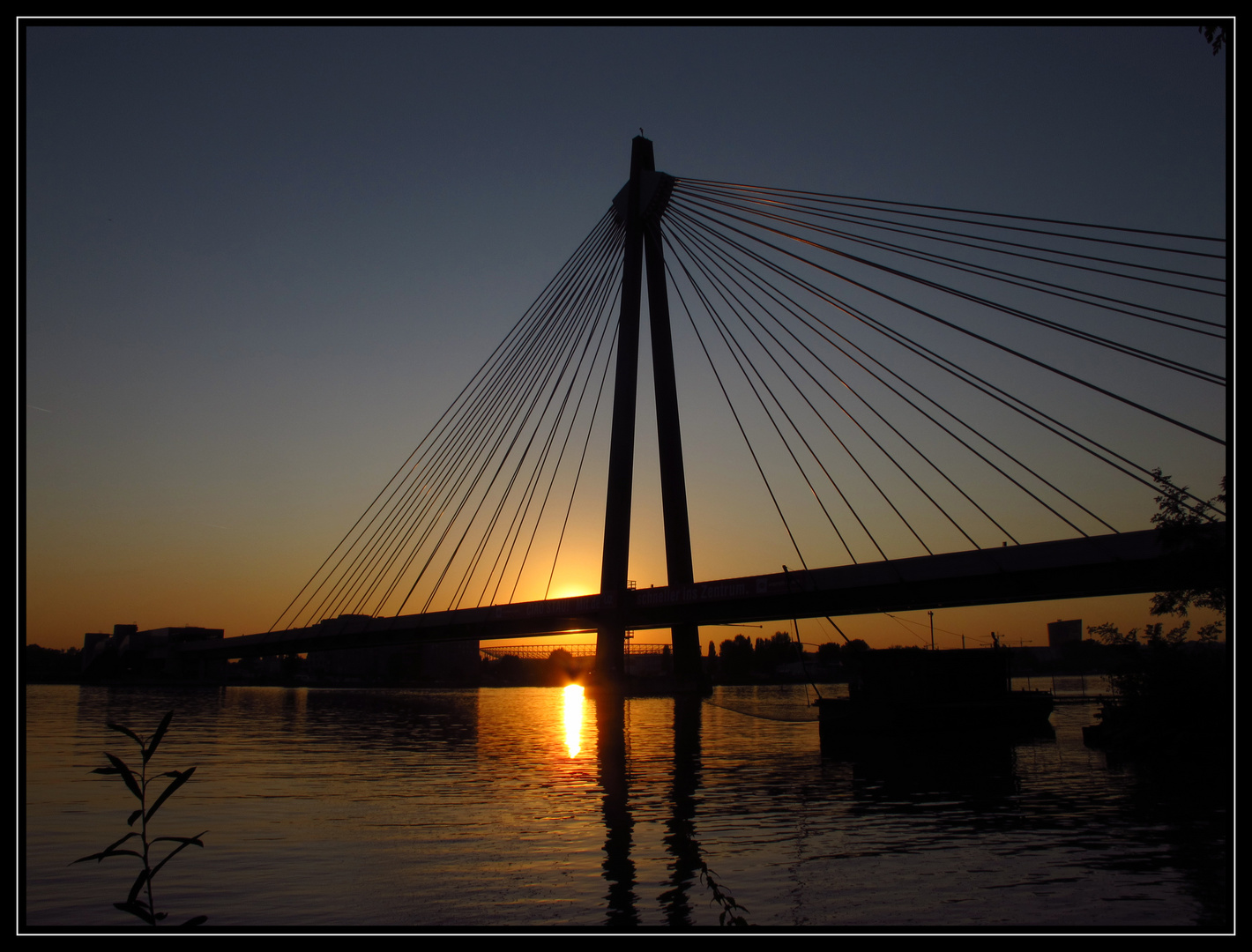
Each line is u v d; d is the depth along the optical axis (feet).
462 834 62.08
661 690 247.91
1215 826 64.54
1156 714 117.29
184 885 47.93
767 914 42.65
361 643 262.67
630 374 209.67
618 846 57.82
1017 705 148.87
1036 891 46.73
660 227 217.56
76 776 93.25
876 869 51.42
